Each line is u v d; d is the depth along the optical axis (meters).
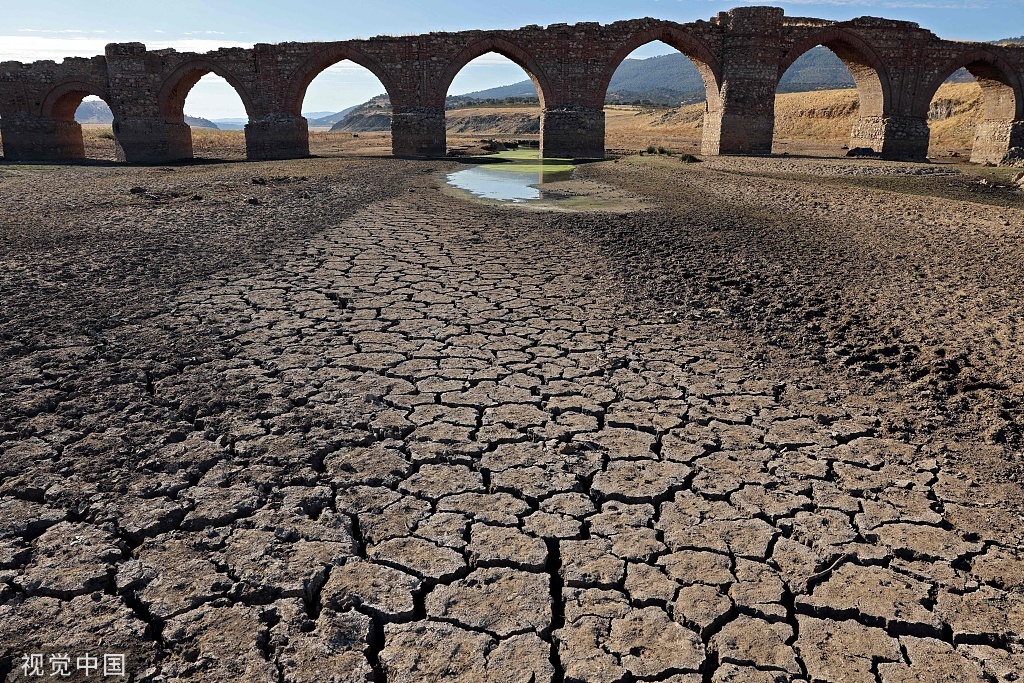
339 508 3.96
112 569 3.41
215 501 3.97
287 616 3.14
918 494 4.21
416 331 7.05
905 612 3.27
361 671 2.86
